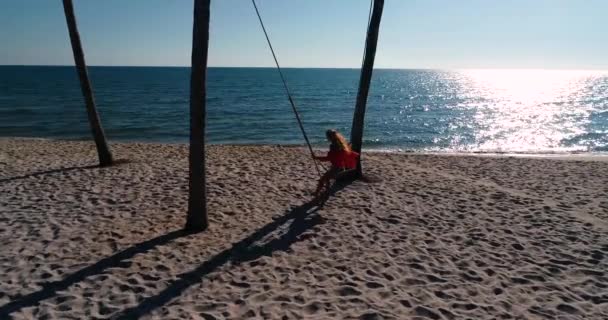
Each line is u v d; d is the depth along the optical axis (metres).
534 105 47.00
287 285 4.92
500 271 5.46
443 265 5.60
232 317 4.23
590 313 4.54
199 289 4.77
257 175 10.24
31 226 6.57
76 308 4.34
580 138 24.05
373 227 6.90
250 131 25.97
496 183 10.42
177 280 4.95
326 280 5.07
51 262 5.34
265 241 6.19
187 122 29.30
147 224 6.74
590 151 19.67
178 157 12.76
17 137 21.48
